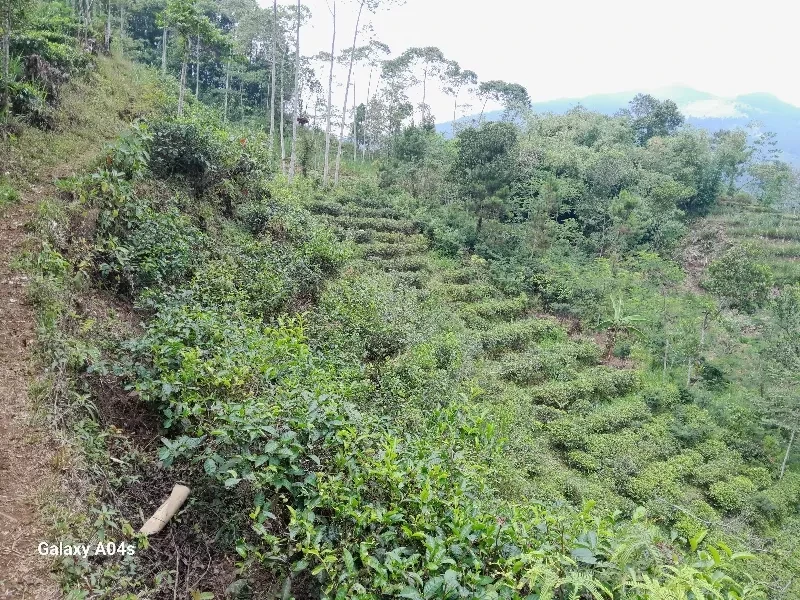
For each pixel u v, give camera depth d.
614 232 28.53
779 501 13.20
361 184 29.53
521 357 17.81
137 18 32.72
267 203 12.74
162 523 3.97
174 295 7.11
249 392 5.05
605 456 13.41
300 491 4.12
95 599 3.21
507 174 25.34
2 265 5.96
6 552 3.25
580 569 3.41
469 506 4.01
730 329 20.78
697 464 14.25
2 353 4.84
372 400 8.41
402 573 3.26
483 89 44.56
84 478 3.98
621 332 21.75
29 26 13.53
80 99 12.75
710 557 3.39
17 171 8.16
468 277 22.98
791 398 15.39
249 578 3.86
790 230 32.34
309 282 11.25
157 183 9.98
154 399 4.99
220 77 36.78
